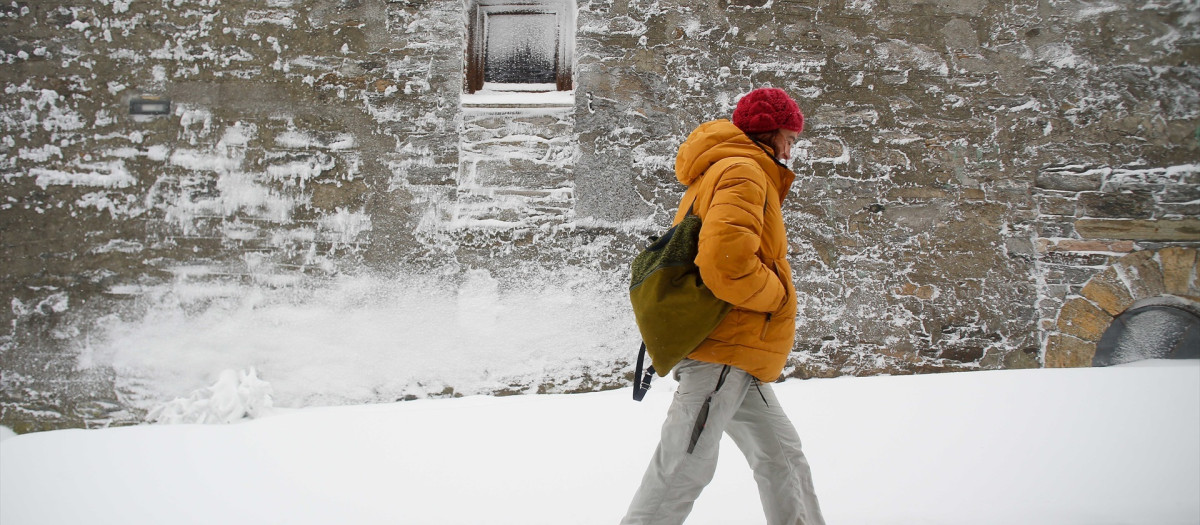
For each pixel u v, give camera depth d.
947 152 4.20
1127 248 4.11
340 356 4.06
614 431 3.13
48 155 4.08
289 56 4.16
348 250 4.11
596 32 4.21
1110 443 2.80
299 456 2.89
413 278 4.12
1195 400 3.19
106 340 4.04
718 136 1.87
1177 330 4.08
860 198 4.18
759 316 1.76
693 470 1.71
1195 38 4.20
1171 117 4.17
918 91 4.22
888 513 2.28
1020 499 2.37
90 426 4.00
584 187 4.16
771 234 1.79
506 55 4.44
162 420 3.70
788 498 1.79
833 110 4.21
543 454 2.87
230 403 3.69
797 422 3.15
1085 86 4.20
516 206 4.15
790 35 4.24
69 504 2.47
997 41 4.23
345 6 4.19
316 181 4.12
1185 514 2.26
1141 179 4.14
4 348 4.04
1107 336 4.12
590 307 4.14
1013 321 4.12
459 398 4.00
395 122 4.16
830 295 4.15
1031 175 4.18
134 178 4.09
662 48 4.23
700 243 1.63
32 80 4.09
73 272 4.05
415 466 2.77
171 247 4.08
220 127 4.12
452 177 4.14
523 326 4.11
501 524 2.27
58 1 4.10
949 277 4.15
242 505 2.45
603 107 4.19
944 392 3.46
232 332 4.06
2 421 4.02
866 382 3.73
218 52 4.14
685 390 1.76
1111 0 4.22
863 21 4.25
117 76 4.10
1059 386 3.44
